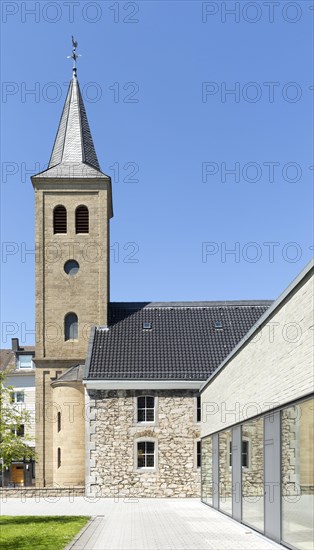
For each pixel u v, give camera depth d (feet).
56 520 77.15
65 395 130.82
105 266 146.10
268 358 58.90
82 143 154.10
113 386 119.14
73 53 162.40
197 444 118.21
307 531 46.44
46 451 137.49
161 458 117.80
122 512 88.84
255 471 64.34
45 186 148.25
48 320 144.05
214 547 54.49
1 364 207.72
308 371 46.44
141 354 129.18
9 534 65.05
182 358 128.16
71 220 147.54
